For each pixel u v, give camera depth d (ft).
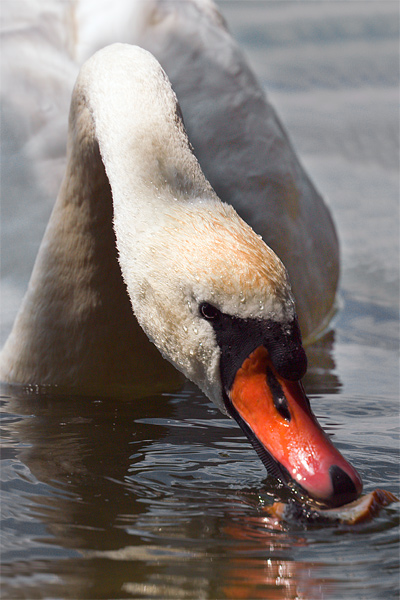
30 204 31.07
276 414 17.53
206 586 14.44
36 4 34.01
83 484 18.42
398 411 23.49
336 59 91.66
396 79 84.07
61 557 15.33
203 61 32.37
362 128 66.95
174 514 17.10
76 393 24.93
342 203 50.03
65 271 24.99
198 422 22.48
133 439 21.12
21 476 18.74
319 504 17.08
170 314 18.26
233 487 18.40
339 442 20.98
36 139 32.17
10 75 33.12
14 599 14.01
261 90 33.55
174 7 33.47
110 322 24.90
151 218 18.76
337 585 14.56
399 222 46.47
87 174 24.08
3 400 24.25
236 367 17.79
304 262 31.14
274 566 15.12
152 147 19.51
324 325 32.86
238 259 17.48
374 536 16.21
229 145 30.81
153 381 25.64
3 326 28.25
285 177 31.45
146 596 14.16
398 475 19.01
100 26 33.22
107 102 20.66
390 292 36.58
